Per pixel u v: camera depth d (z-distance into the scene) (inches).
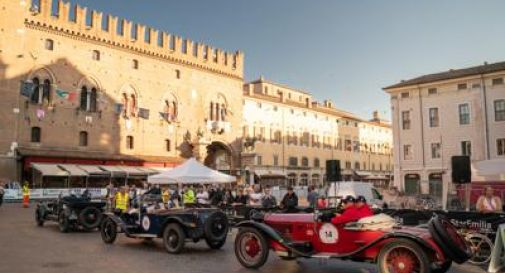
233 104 2490.2
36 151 1700.3
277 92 3211.1
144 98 2081.7
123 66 2015.3
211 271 478.0
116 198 885.8
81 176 1808.6
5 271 469.1
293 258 530.6
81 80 1866.4
